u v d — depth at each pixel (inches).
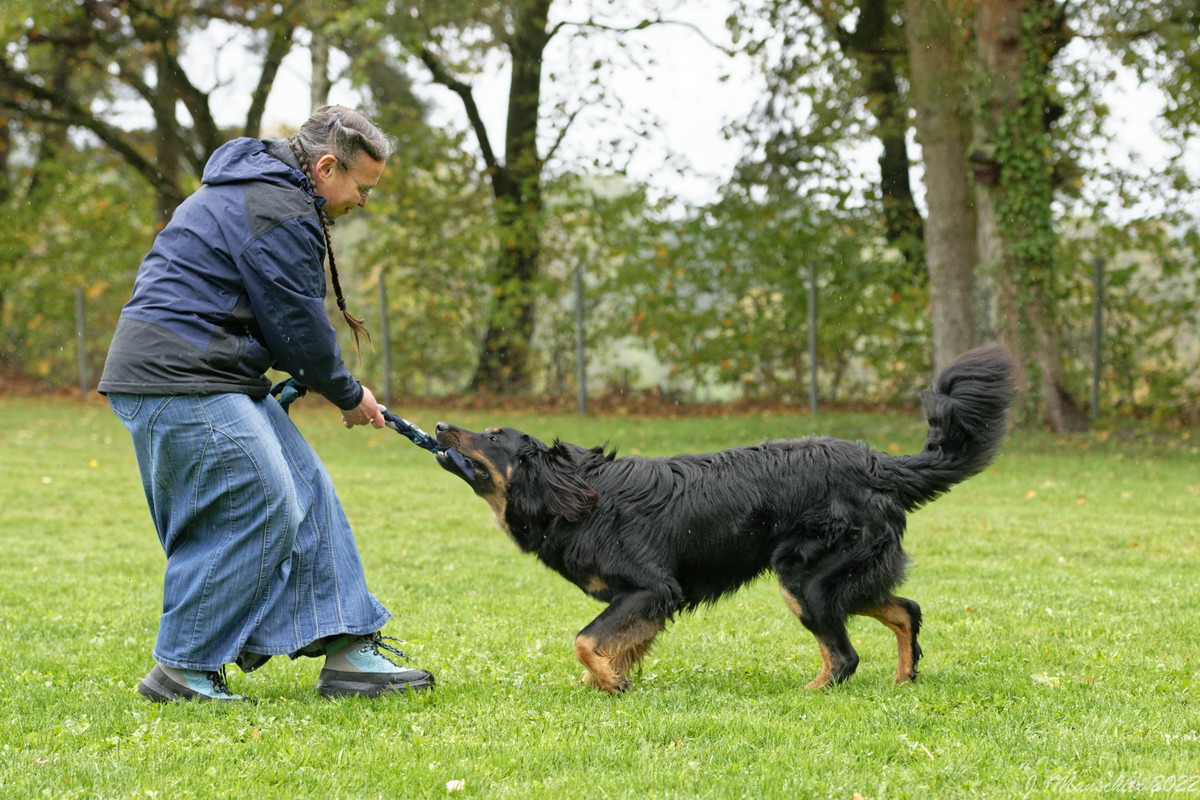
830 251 662.5
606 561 165.9
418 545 311.3
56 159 817.5
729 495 167.8
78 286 795.4
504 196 734.5
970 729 137.3
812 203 660.7
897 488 169.6
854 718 142.7
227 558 143.9
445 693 155.4
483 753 128.0
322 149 148.1
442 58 714.2
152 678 151.0
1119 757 125.0
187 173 817.5
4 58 735.7
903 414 621.9
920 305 627.8
